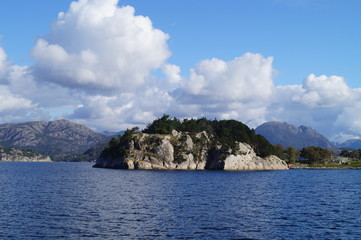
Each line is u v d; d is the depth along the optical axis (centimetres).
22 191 6881
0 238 3122
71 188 7638
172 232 3447
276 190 8038
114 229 3531
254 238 3288
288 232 3550
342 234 3497
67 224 3722
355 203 5831
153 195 6475
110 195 6359
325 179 13075
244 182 10669
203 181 10712
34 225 3650
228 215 4409
